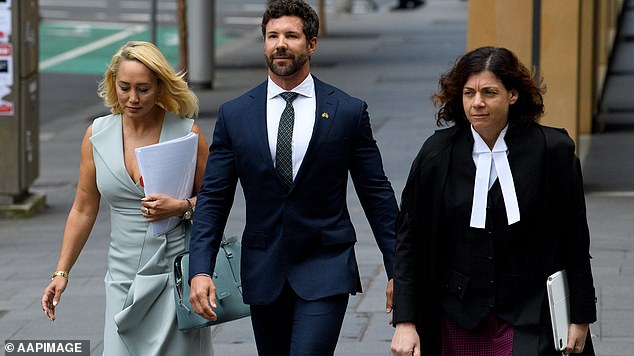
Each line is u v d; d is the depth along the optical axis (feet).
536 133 24.34
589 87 92.73
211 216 28.45
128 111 29.37
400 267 25.05
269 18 28.07
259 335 29.30
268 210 28.27
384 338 41.04
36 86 73.00
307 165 27.94
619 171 76.23
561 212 24.35
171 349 29.60
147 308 29.53
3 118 70.38
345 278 28.17
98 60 174.09
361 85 129.18
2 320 45.68
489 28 67.92
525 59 67.41
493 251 24.20
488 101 23.82
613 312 43.29
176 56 171.83
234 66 156.46
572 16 70.38
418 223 24.85
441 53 164.25
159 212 29.19
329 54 166.20
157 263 29.50
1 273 54.75
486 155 24.21
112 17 230.48
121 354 29.68
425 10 255.09
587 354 25.36
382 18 233.14
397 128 97.14
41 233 65.16
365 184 28.81
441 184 24.43
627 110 106.01
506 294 24.35
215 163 28.60
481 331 24.57
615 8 153.48
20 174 70.59
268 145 27.96
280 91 28.22
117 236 29.89
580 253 24.49
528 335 24.23
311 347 27.71
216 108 116.06
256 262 28.43
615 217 62.08
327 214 28.40
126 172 29.53
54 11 239.91
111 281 29.96
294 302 28.43
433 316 25.11
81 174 30.53
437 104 25.03
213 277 29.12
